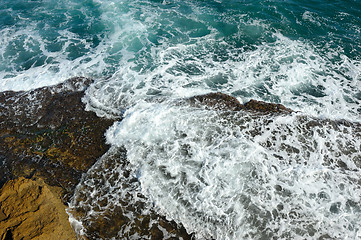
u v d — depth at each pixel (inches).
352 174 304.5
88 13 624.7
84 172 299.6
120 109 376.8
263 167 305.1
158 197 277.3
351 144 335.0
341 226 260.1
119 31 558.9
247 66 465.1
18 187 264.5
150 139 332.5
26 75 441.7
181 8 634.2
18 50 504.4
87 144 329.4
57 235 233.3
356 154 324.8
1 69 458.0
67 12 630.5
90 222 256.8
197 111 369.1
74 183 289.0
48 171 300.0
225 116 363.3
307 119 363.6
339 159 319.6
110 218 260.5
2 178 294.7
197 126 348.5
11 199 254.1
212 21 583.5
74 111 372.5
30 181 274.1
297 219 263.4
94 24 583.2
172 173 297.6
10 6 658.2
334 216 266.8
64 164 307.4
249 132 343.9
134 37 539.5
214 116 362.3
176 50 502.9
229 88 422.0
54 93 401.1
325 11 607.8
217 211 266.7
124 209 267.3
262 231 255.3
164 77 437.7
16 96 395.2
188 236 251.6
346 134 346.9
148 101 386.9
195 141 331.6
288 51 499.5
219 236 252.1
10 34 551.2
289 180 294.8
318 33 546.0
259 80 438.3
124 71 449.7
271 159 314.5
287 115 366.3
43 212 245.4
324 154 323.3
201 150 320.8
